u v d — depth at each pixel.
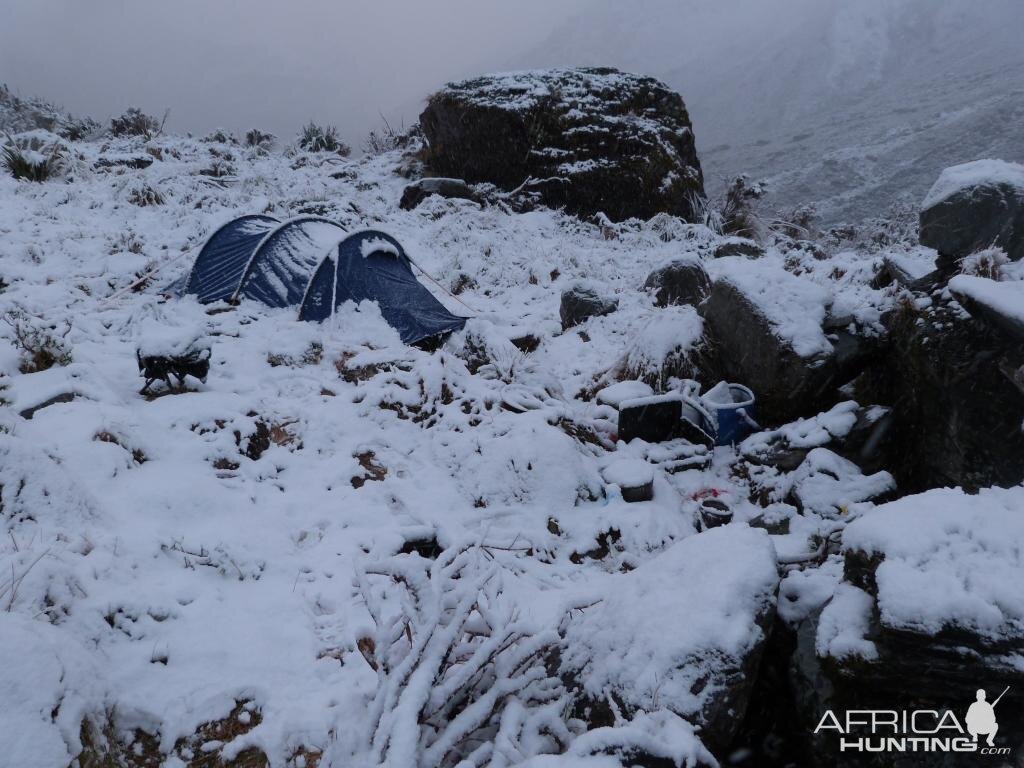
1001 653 2.48
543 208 14.21
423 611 2.68
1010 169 5.11
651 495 5.17
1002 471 4.39
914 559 2.78
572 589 4.12
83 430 4.35
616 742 2.32
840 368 5.62
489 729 2.59
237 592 3.56
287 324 7.00
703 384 6.37
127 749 2.56
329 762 2.38
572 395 6.78
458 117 14.62
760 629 2.93
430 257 10.60
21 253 7.97
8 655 2.25
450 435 5.46
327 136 19.41
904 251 10.81
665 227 13.41
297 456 5.03
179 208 10.63
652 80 15.66
